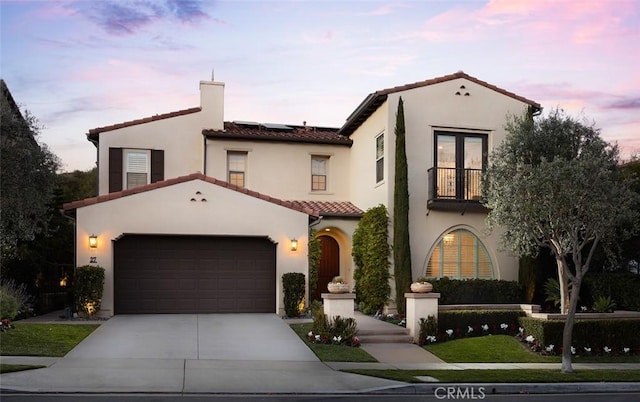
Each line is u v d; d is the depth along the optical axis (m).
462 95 19.02
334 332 13.77
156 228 16.30
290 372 10.57
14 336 12.45
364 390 9.35
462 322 15.09
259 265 17.31
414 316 14.63
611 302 16.59
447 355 13.23
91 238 15.81
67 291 21.45
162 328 14.27
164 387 9.05
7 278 17.78
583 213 12.34
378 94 18.33
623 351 14.31
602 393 10.05
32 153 11.41
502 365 12.46
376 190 19.38
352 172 22.25
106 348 12.05
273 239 17.12
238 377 9.98
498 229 18.88
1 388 8.50
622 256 17.70
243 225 16.92
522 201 12.82
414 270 18.12
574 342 14.11
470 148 19.11
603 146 14.81
